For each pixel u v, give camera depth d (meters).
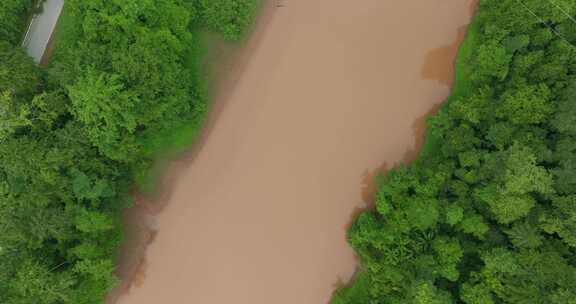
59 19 33.09
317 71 33.19
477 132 29.56
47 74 30.38
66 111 29.44
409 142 32.62
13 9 30.91
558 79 27.23
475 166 27.97
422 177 29.81
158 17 29.78
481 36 30.62
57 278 27.62
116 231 31.41
